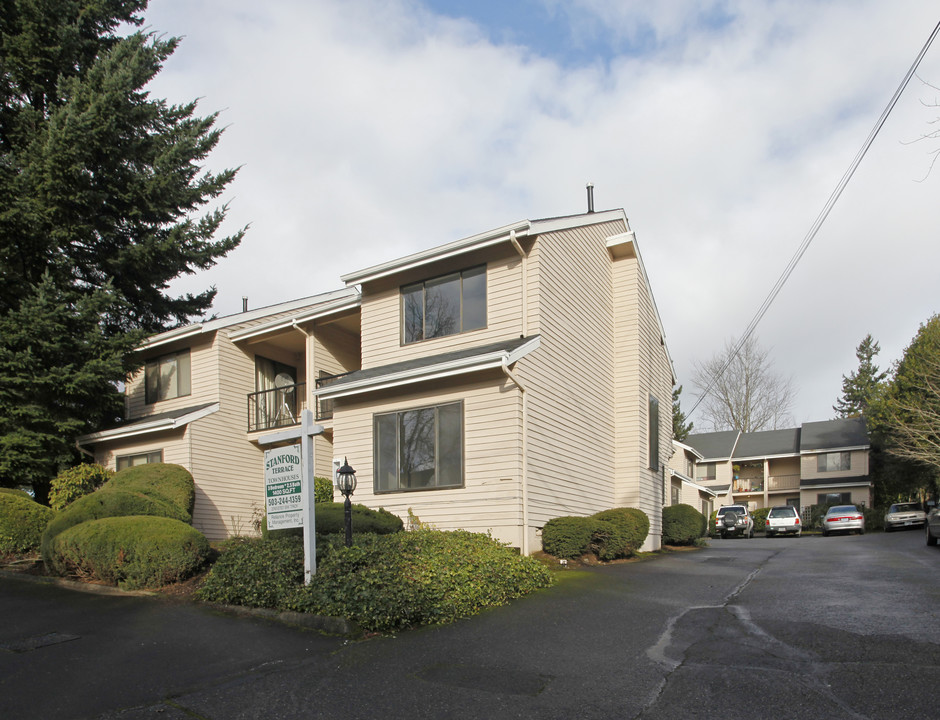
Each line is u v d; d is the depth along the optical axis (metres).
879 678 5.79
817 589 10.26
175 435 19.03
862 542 22.69
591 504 16.48
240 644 7.48
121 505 12.41
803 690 5.58
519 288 14.53
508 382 13.46
